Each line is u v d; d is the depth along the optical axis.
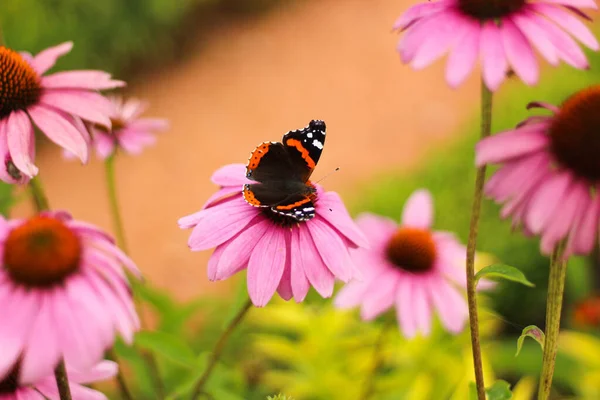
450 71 0.66
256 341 1.22
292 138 0.73
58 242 0.64
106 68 2.69
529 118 0.66
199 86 2.78
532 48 0.66
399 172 2.00
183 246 2.07
